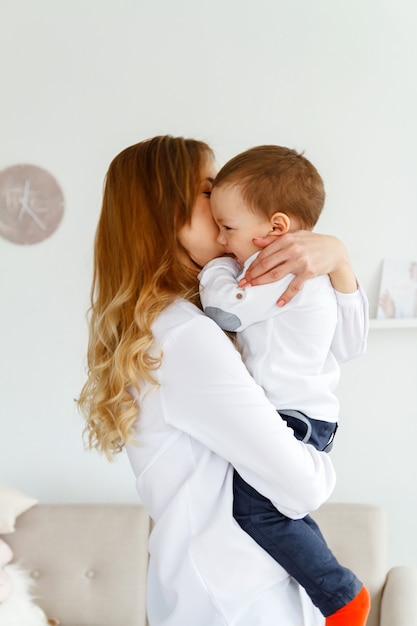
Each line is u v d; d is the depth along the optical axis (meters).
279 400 1.29
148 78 3.21
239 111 3.21
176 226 1.34
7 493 2.89
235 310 1.27
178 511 1.25
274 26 3.20
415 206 3.21
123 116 3.22
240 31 3.20
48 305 3.24
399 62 3.20
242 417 1.18
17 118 3.22
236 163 1.34
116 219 1.36
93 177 3.23
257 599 1.23
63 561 2.82
